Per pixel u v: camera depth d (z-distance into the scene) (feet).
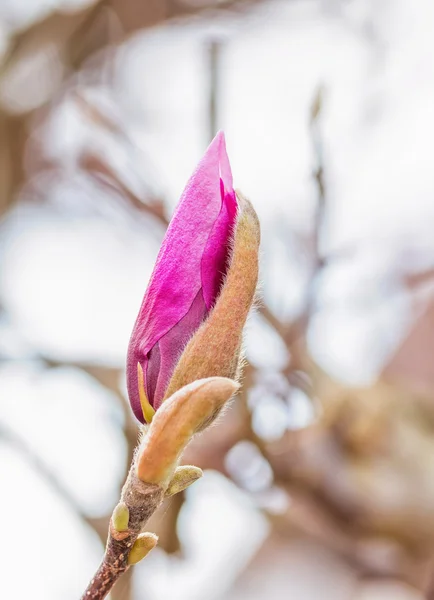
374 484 2.02
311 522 2.14
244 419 1.91
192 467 1.32
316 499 2.03
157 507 1.31
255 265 1.31
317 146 1.75
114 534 1.31
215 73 1.77
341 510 2.02
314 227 1.82
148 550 1.32
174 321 1.31
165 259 1.31
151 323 1.31
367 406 2.06
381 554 2.10
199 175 1.31
